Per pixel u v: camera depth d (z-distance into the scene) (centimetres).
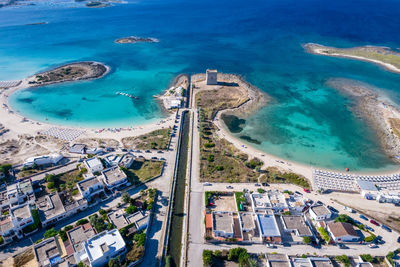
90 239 9031
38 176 12575
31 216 9825
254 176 13025
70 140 15588
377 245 9706
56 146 15038
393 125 17525
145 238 9688
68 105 19800
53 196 11094
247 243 9669
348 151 15200
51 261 8681
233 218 10544
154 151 14712
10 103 19900
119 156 13900
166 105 19725
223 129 17000
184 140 15950
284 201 11256
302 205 11094
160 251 9381
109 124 17450
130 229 9838
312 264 8675
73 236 9388
